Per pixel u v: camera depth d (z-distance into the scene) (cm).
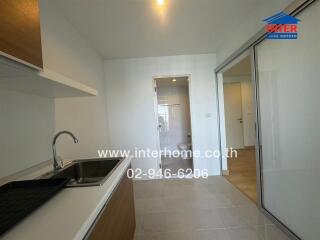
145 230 232
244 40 277
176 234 222
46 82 130
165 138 657
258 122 252
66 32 246
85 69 308
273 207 234
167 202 304
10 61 94
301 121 176
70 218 88
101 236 107
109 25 269
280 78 203
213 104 421
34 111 179
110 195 128
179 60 416
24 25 101
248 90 637
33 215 92
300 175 182
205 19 269
